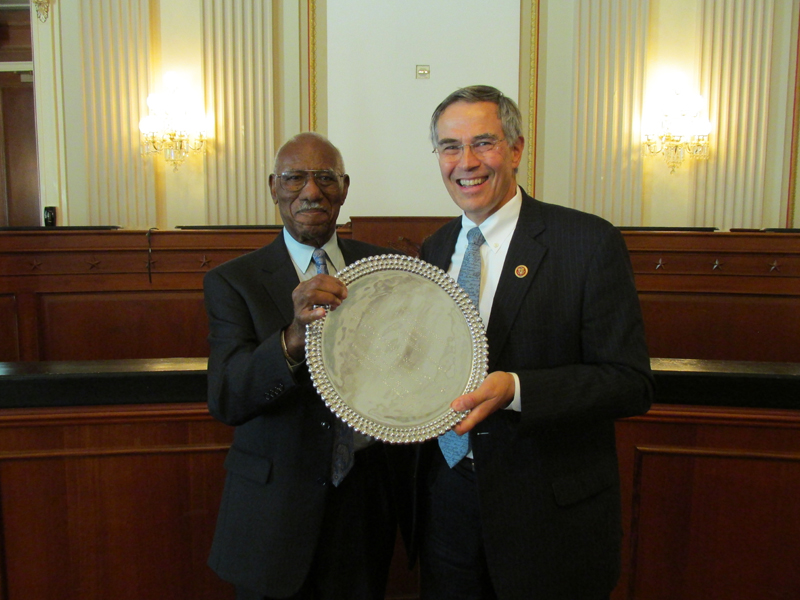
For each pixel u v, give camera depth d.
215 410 1.08
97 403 1.42
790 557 1.37
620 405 0.98
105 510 1.44
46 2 5.43
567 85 5.70
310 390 1.15
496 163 1.07
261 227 4.08
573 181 5.70
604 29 5.58
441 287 1.06
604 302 1.04
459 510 1.13
